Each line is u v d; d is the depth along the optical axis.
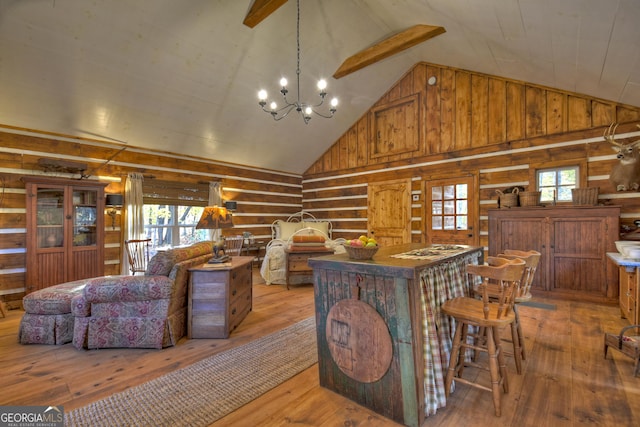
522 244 4.13
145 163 5.11
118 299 2.59
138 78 3.88
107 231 4.62
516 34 3.01
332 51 4.70
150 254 5.43
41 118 3.89
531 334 2.86
